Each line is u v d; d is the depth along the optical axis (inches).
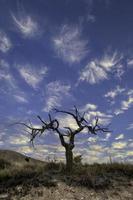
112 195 601.3
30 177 683.4
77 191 606.9
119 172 737.6
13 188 620.7
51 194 590.9
